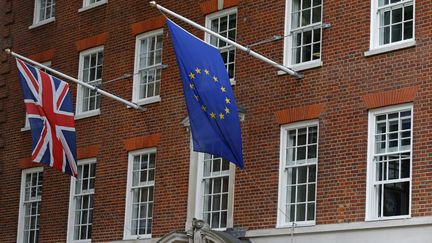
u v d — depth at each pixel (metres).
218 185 28.53
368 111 25.12
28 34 36.69
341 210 25.08
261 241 26.64
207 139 23.45
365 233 24.39
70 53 34.72
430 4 24.38
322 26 26.53
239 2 28.92
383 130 24.86
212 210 28.48
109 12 33.56
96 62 33.81
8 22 37.56
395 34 25.16
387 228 23.97
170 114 30.31
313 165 26.16
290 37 27.41
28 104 28.36
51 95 28.81
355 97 25.42
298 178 26.44
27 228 34.81
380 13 25.53
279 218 26.47
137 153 31.23
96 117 32.94
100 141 32.56
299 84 26.75
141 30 32.06
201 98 23.47
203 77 23.62
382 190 24.56
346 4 26.17
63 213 33.28
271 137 27.12
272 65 26.42
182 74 23.36
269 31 27.92
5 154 36.25
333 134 25.70
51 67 35.28
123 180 31.38
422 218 23.36
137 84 31.81
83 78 34.00
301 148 26.53
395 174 24.39
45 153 28.34
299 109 26.59
